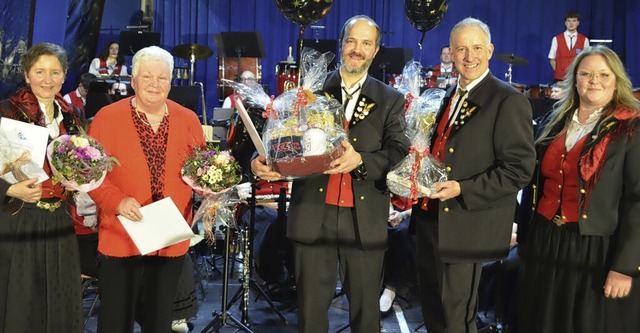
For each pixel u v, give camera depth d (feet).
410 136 9.99
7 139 9.39
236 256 19.57
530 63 37.99
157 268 10.27
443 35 38.01
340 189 10.27
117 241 10.02
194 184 10.02
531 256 10.69
